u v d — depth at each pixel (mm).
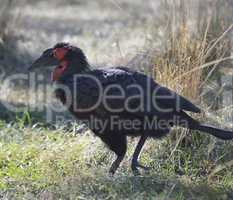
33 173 30375
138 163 30453
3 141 33844
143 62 36594
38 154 32125
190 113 32438
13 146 32594
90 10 68750
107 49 48156
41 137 34156
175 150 31641
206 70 34844
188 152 31719
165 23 36000
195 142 31984
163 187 28828
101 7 70188
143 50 37312
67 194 28062
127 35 51344
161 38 36188
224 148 31766
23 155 32062
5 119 38031
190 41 34188
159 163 31391
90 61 44719
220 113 33625
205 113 32719
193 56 33625
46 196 28125
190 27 35469
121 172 30844
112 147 30328
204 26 35312
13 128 35188
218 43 35062
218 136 29188
